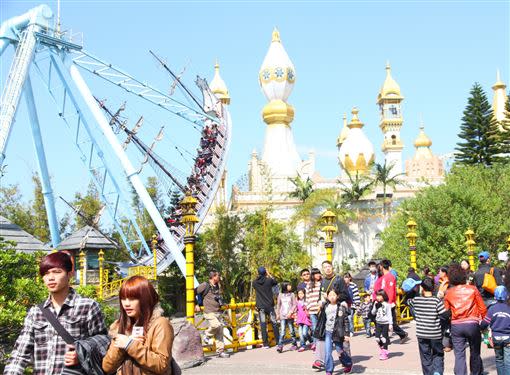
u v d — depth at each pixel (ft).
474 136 207.82
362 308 69.82
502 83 316.19
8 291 42.42
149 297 19.88
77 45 129.90
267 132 288.71
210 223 175.52
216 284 57.98
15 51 124.16
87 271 132.36
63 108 131.23
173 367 19.97
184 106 147.95
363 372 46.19
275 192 241.55
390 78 359.66
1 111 110.73
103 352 20.24
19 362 20.56
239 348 62.80
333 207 212.43
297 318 59.36
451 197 146.30
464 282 37.11
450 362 48.85
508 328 35.40
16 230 104.22
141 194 127.85
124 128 149.69
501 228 139.85
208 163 163.53
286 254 169.99
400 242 154.10
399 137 354.33
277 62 292.20
